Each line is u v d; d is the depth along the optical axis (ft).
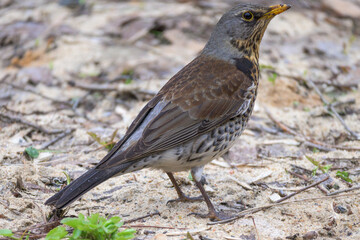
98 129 41.04
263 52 54.29
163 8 62.64
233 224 28.68
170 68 50.49
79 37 56.44
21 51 53.93
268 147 38.70
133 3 64.44
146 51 53.88
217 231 28.02
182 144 28.71
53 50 54.19
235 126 30.22
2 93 46.44
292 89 46.96
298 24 60.70
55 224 28.17
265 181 33.68
